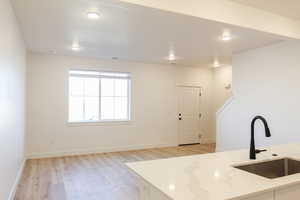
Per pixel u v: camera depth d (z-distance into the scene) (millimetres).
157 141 6750
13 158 3205
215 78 7562
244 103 5090
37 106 5355
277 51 4375
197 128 7441
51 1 2652
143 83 6562
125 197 3145
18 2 2686
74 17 3137
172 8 2406
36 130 5340
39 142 5367
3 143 2438
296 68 4039
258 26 2955
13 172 3223
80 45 4664
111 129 6137
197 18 2566
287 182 1366
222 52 5230
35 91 5336
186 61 6406
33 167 4566
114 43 4484
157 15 2965
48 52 5312
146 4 2295
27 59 5250
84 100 5980
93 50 5098
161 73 6828
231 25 2785
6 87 2568
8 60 2672
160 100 6809
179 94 7133
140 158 5363
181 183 1358
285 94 4223
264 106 4629
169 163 1812
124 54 5504
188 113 7289
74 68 5719
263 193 1265
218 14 2660
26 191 3344
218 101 7422
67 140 5641
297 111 4016
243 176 1488
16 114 3467
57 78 5555
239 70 5246
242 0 2730
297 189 1410
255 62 4840
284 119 4234
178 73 7102
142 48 4883
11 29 2828
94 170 4391
